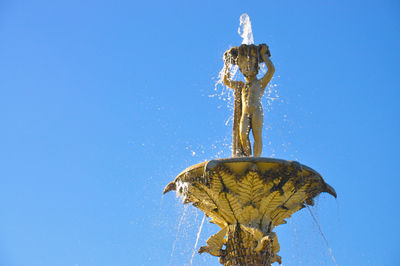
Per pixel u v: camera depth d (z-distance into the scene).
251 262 12.43
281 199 12.54
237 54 13.98
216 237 12.93
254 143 13.47
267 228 12.65
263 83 13.76
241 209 12.52
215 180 12.21
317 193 12.91
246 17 16.06
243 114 13.65
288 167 12.09
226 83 14.07
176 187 13.05
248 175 12.07
